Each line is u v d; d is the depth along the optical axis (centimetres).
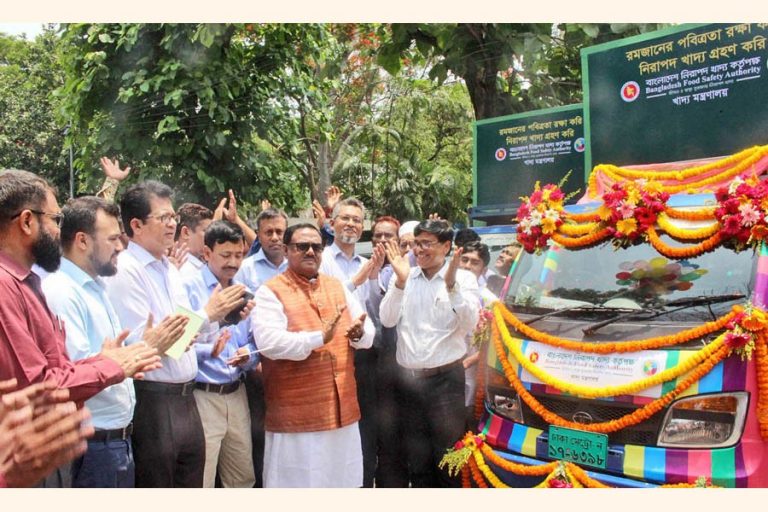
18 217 270
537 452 399
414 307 457
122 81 632
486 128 791
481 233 741
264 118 681
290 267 423
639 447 361
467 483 427
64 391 221
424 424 457
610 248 437
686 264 400
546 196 466
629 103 566
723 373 346
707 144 524
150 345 311
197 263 473
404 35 689
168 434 367
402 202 1144
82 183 725
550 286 447
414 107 1130
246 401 438
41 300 282
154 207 381
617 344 379
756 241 378
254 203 708
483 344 465
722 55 518
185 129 636
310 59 750
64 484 312
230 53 646
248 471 438
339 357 415
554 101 809
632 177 478
